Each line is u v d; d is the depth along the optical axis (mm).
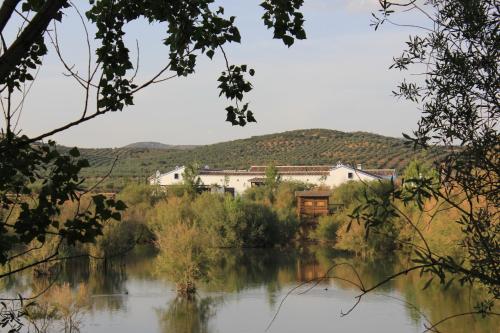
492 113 3473
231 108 4922
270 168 87375
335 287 35031
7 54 3451
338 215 61750
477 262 3322
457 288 30016
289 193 75625
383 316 26984
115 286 36188
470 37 3482
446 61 3559
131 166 140375
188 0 4738
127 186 72750
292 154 151500
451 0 3535
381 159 131875
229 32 4836
